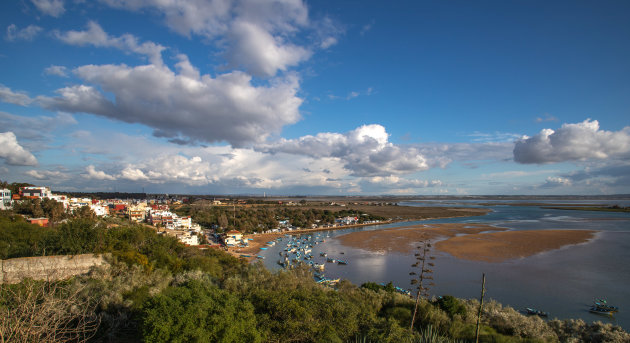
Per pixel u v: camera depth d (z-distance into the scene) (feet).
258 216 554.05
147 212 462.19
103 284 77.66
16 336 32.12
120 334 61.00
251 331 54.65
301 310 62.90
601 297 167.12
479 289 179.63
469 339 82.94
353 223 557.33
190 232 340.80
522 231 395.14
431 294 173.06
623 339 93.09
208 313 54.24
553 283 188.24
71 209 323.98
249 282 98.94
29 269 85.10
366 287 153.58
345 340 62.49
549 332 97.60
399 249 295.69
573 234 364.99
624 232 383.04
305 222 526.57
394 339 62.34
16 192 346.74
